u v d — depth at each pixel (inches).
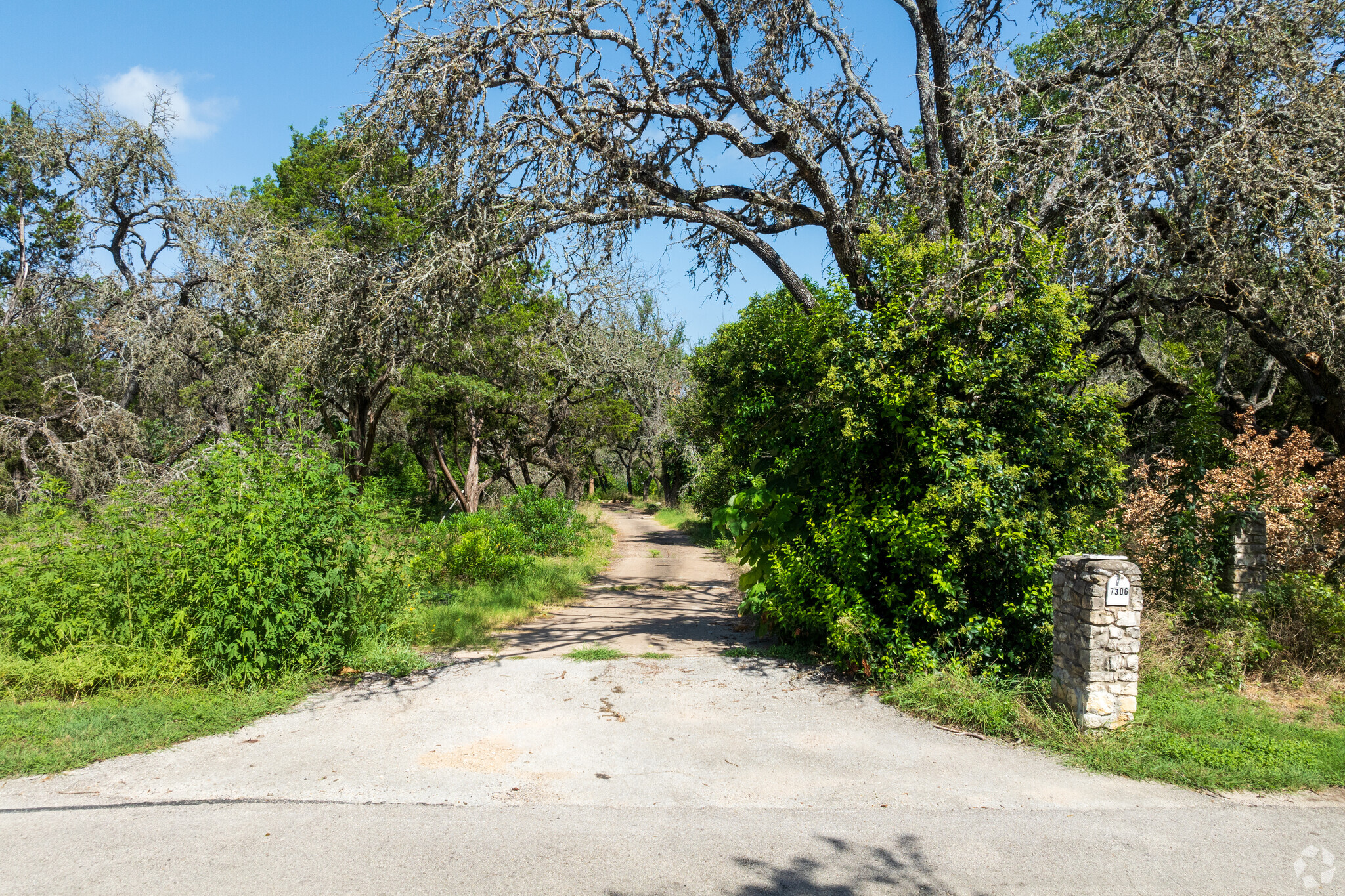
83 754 202.4
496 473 1099.3
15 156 880.3
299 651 279.9
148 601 266.1
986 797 183.8
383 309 383.6
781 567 342.6
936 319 300.7
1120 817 172.4
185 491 287.0
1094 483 306.0
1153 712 229.5
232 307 773.3
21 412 845.2
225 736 223.8
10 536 282.5
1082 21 447.8
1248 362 574.9
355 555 292.7
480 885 139.7
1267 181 329.1
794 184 465.4
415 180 383.2
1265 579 306.5
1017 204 365.1
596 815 171.8
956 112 369.1
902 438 305.9
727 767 203.6
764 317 443.8
